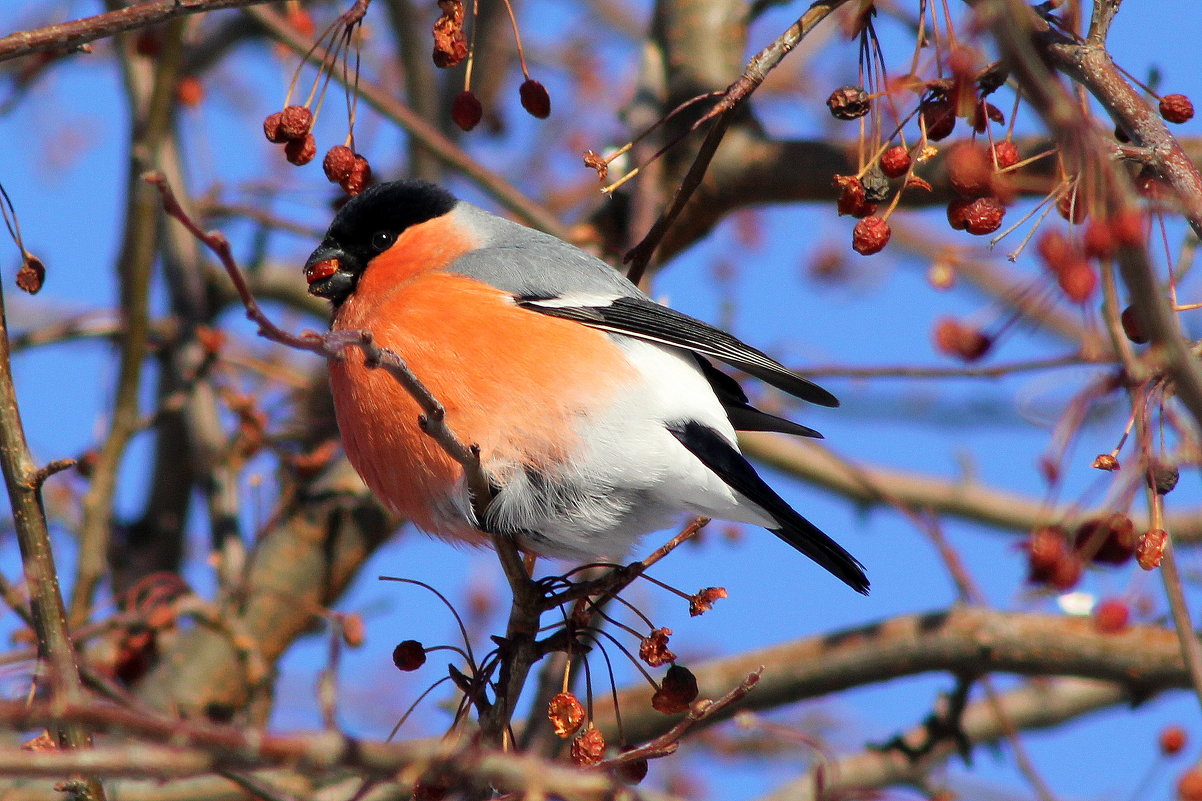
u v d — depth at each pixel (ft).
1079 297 17.46
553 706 20.01
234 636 31.86
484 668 20.74
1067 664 30.45
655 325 25.63
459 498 24.57
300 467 34.94
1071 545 19.86
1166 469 19.11
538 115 22.30
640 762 19.93
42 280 21.50
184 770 12.85
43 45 19.49
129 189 38.96
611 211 34.78
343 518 35.53
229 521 36.55
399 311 24.97
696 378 25.95
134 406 33.27
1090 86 18.48
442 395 24.34
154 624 30.96
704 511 25.30
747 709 31.89
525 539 25.39
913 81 19.70
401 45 42.14
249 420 35.12
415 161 42.24
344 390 25.22
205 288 41.01
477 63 43.04
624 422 24.73
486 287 25.41
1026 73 16.31
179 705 33.86
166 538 40.75
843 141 33.63
